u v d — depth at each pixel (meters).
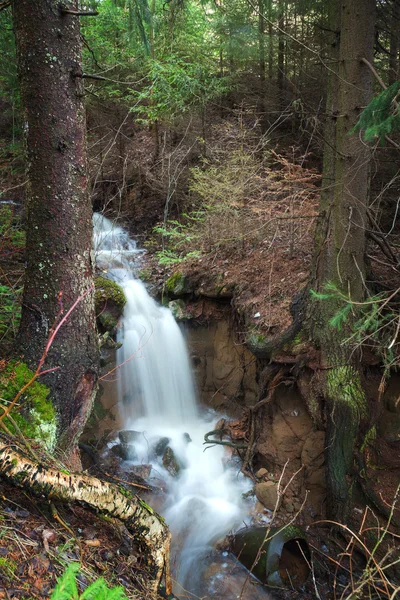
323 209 4.66
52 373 3.10
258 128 8.07
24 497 2.32
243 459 5.41
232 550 4.26
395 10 5.18
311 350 4.72
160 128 9.26
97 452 5.09
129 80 9.05
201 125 8.70
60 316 3.11
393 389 4.79
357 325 3.54
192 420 6.31
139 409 5.96
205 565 4.13
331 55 4.48
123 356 5.73
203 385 6.50
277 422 5.06
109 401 5.58
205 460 5.50
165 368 6.16
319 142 6.70
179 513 4.72
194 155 8.51
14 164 7.43
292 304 4.98
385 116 2.81
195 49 8.75
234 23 7.84
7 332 3.90
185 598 3.76
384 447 4.57
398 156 6.08
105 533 2.51
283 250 6.21
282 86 8.46
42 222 3.03
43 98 2.86
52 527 2.23
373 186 6.33
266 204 6.00
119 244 7.79
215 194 6.45
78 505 2.42
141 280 6.83
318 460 4.67
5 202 6.66
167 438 5.63
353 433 4.34
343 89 4.01
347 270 4.35
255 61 8.93
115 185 8.85
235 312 5.95
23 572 1.83
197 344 6.45
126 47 8.66
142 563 2.51
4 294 4.23
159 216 8.35
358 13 3.77
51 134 2.91
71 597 1.21
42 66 2.82
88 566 2.12
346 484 4.29
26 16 2.77
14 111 7.20
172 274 6.69
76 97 3.00
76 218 3.09
